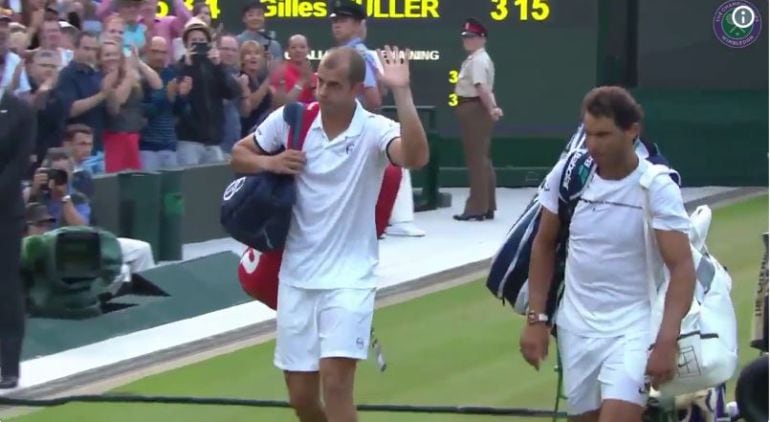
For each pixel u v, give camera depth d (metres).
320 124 21.53
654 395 21.33
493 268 21.34
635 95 62.97
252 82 49.72
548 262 20.27
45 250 34.12
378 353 22.42
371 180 21.61
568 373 19.91
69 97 41.22
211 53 46.97
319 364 21.62
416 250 46.97
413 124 20.94
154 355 33.28
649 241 19.22
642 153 20.16
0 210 29.00
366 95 39.19
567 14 59.81
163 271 38.19
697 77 62.91
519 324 37.16
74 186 39.56
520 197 59.22
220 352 34.09
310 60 58.62
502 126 60.69
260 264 22.44
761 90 62.97
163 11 55.31
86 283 34.50
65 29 45.59
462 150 60.94
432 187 56.06
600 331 19.47
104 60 42.66
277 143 21.88
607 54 61.78
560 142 60.62
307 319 21.64
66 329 33.78
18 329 29.61
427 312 38.62
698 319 20.00
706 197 60.41
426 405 28.77
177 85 46.12
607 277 19.42
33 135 29.00
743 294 39.66
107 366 31.97
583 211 19.44
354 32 40.06
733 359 20.44
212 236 47.47
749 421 22.66
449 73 59.69
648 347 19.23
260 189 21.38
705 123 63.12
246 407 29.11
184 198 46.00
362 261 21.64
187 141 47.16
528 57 60.12
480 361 33.22
